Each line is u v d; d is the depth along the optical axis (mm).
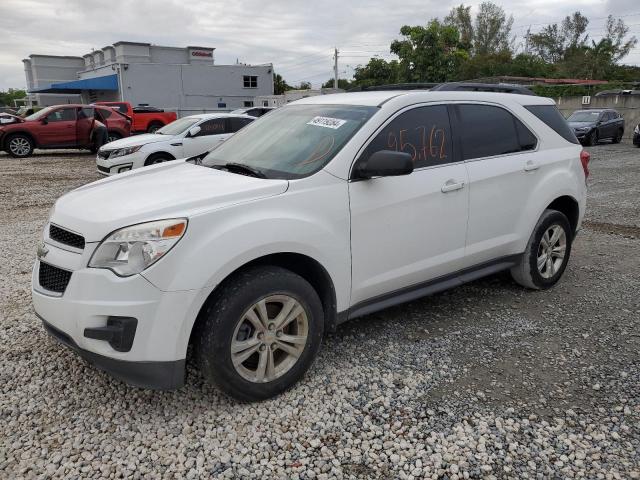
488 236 4312
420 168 3834
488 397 3236
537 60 56000
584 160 5129
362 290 3568
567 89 31922
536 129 4719
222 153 4133
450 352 3801
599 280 5309
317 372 3502
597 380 3430
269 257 3166
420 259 3865
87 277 2785
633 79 57938
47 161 17266
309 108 4156
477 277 4344
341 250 3375
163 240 2754
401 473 2600
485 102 4391
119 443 2807
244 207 3010
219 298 2906
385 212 3574
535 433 2896
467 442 2820
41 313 3059
